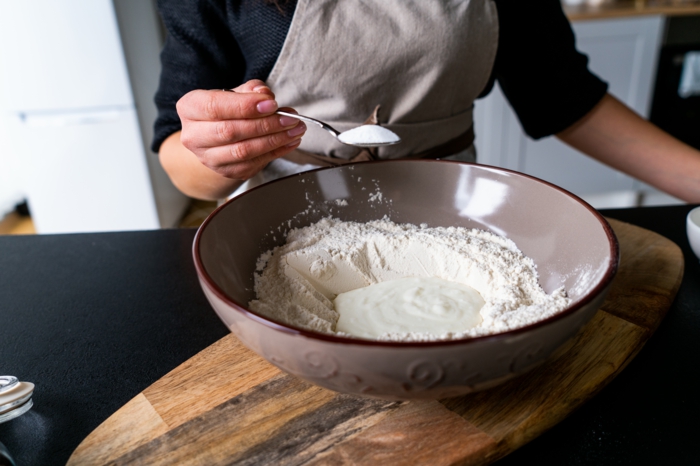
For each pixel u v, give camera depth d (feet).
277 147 1.97
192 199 8.64
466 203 2.28
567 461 1.41
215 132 1.88
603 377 1.60
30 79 6.02
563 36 2.90
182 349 1.87
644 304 1.95
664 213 2.75
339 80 2.48
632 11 6.61
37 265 2.50
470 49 2.54
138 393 1.67
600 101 3.02
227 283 1.77
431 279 2.12
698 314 1.98
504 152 7.41
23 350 1.90
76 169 6.59
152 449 1.44
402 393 1.28
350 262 2.12
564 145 7.34
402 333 1.69
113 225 7.02
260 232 2.12
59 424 1.56
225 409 1.56
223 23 2.59
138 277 2.36
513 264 2.04
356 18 2.35
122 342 1.92
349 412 1.52
